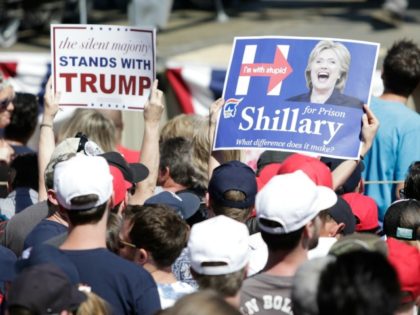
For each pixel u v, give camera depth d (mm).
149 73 16078
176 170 15992
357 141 14555
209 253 10523
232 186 12719
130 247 12180
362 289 8133
